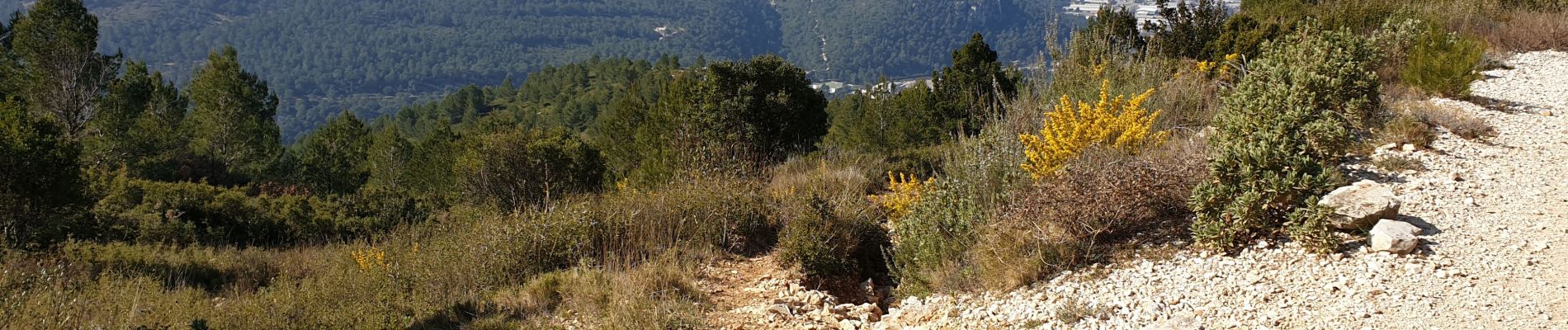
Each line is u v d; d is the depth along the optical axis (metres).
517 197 16.23
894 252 7.24
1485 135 7.38
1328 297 4.48
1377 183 5.84
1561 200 5.61
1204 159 6.08
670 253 6.71
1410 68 9.49
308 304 6.53
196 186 20.59
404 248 9.59
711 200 7.75
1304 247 5.04
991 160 6.53
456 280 6.78
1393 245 4.85
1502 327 3.97
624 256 7.06
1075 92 9.36
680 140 15.34
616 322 5.32
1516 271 4.56
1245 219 5.15
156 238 15.98
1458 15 13.04
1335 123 6.08
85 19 35.81
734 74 17.47
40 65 34.59
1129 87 9.05
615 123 31.88
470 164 17.77
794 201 8.09
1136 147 6.85
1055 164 6.63
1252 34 11.55
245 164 40.34
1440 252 4.90
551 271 7.03
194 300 8.09
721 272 6.78
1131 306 4.75
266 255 13.53
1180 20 14.13
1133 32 14.50
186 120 40.44
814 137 18.72
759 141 16.70
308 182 42.78
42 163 14.66
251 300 6.95
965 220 6.16
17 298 6.41
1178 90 8.98
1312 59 7.70
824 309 5.60
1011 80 21.62
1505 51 11.61
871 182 10.24
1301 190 5.23
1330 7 13.53
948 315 5.29
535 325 5.53
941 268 5.99
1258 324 4.31
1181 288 4.87
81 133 34.34
